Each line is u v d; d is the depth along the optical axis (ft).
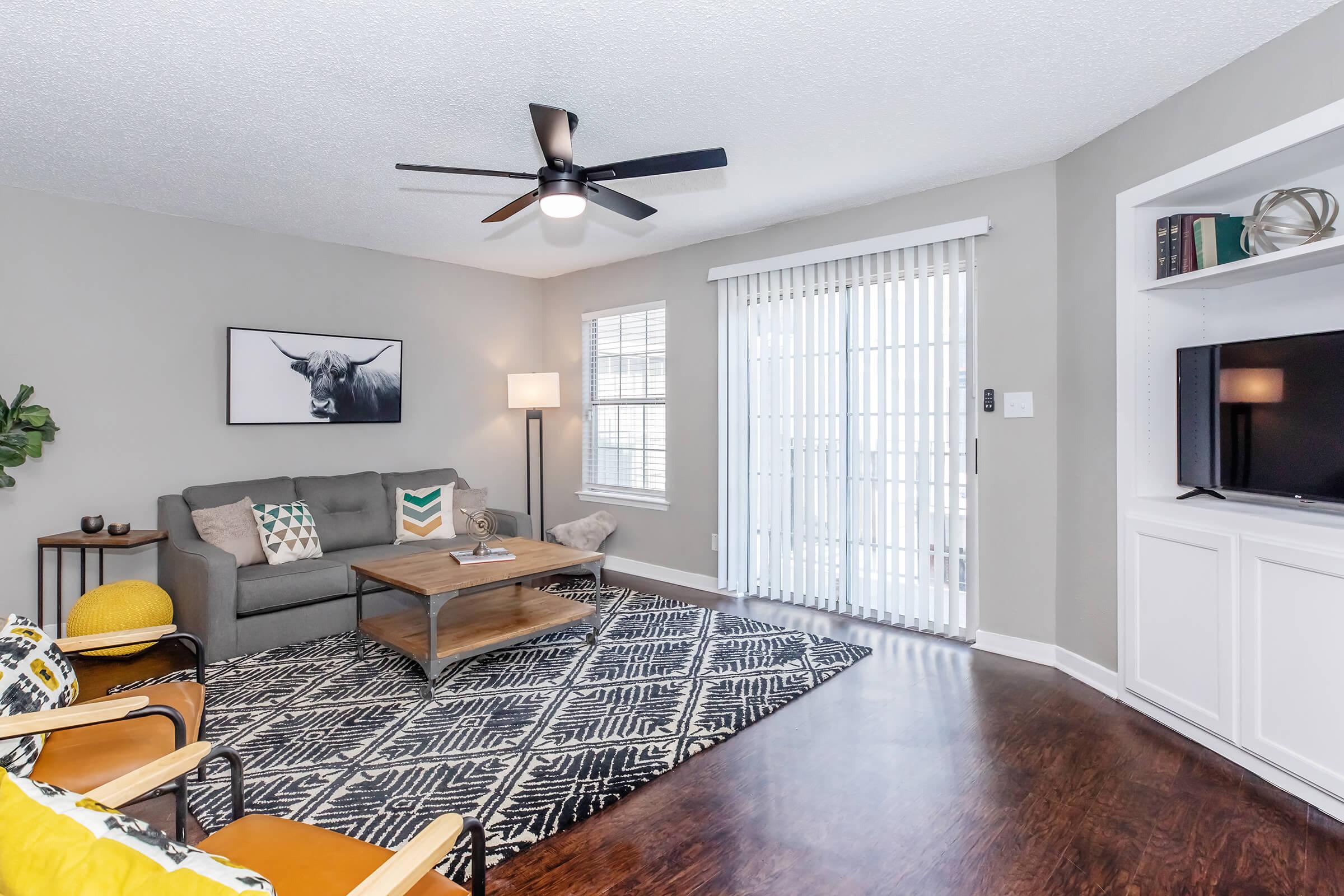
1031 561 11.18
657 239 15.40
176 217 13.33
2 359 11.55
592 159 10.67
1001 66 7.93
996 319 11.48
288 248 14.82
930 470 12.26
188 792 7.18
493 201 12.59
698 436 15.89
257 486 13.70
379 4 6.57
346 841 4.23
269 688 9.98
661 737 8.41
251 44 7.28
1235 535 7.70
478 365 18.31
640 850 6.24
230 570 11.14
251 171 11.04
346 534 14.26
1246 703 7.57
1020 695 9.71
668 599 14.92
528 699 9.56
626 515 17.56
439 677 10.26
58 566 11.73
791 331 14.14
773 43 7.37
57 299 12.05
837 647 11.66
